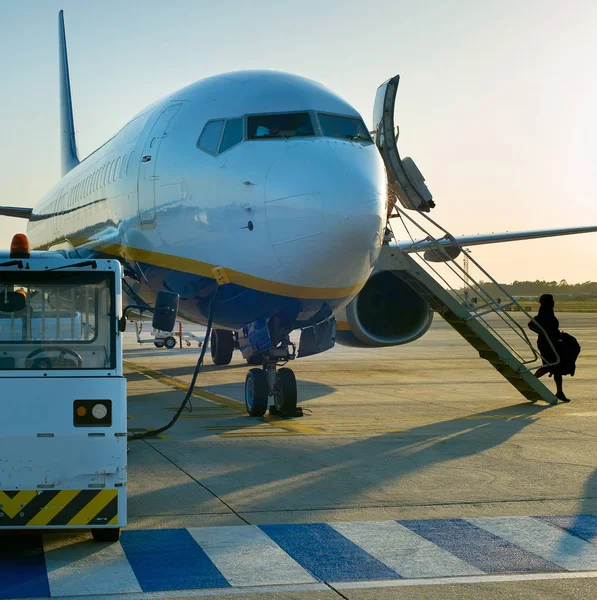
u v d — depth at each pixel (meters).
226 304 11.06
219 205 10.70
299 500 6.97
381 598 4.70
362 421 11.48
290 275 10.20
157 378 18.02
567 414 12.27
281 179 10.12
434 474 7.98
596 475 7.96
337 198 9.87
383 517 6.46
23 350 5.77
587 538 5.92
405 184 13.05
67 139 26.98
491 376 18.69
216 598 4.70
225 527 6.17
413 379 17.95
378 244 10.43
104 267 5.91
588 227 20.33
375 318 14.45
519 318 63.56
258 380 11.67
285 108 10.94
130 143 13.40
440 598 4.70
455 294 13.48
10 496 5.50
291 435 10.23
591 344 29.72
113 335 5.80
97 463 5.57
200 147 11.27
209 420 11.58
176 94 12.85
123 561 5.37
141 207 12.33
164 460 8.64
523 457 8.84
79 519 5.54
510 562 5.37
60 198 19.17
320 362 22.89
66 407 5.56
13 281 5.83
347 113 11.27
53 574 5.12
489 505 6.84
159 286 12.32
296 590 4.84
